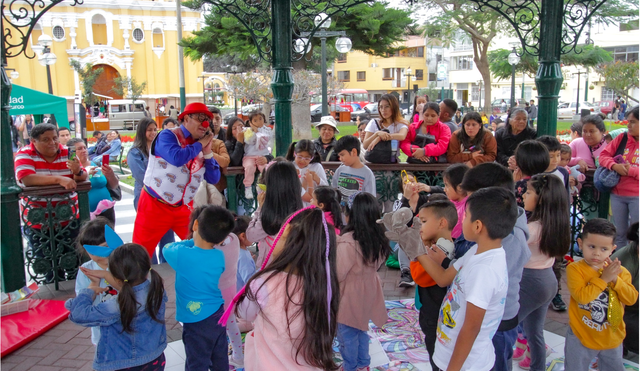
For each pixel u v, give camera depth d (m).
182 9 42.56
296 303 2.08
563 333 4.01
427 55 50.72
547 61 5.57
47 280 5.09
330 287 2.20
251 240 3.46
